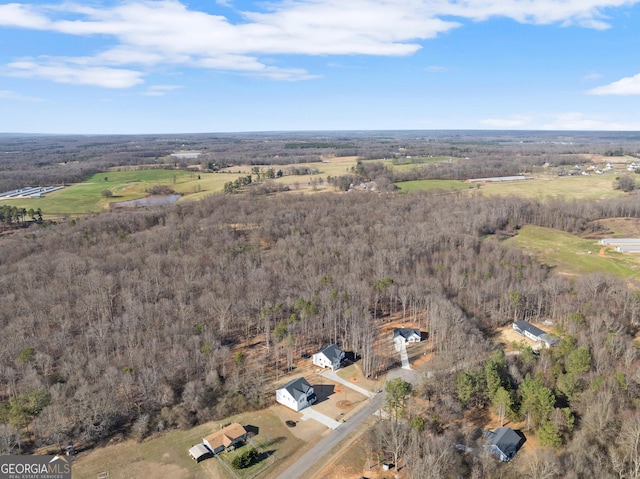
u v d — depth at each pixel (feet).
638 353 321.93
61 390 277.23
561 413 243.81
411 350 355.15
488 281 431.02
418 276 455.63
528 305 410.31
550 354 305.94
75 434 255.91
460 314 369.09
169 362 309.42
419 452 229.25
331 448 248.11
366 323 365.20
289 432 262.88
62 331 345.51
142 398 289.12
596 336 318.86
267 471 232.53
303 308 377.71
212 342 339.16
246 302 395.96
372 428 261.24
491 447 237.86
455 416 269.03
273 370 328.29
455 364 305.32
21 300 379.14
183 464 238.48
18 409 247.70
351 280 428.97
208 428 268.00
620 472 203.10
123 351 333.21
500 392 259.60
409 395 270.26
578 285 430.20
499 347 345.51
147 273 441.68
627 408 245.86
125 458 243.40
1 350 312.09
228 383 299.99
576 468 210.18
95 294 396.98
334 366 329.72
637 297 380.58
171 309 380.99
